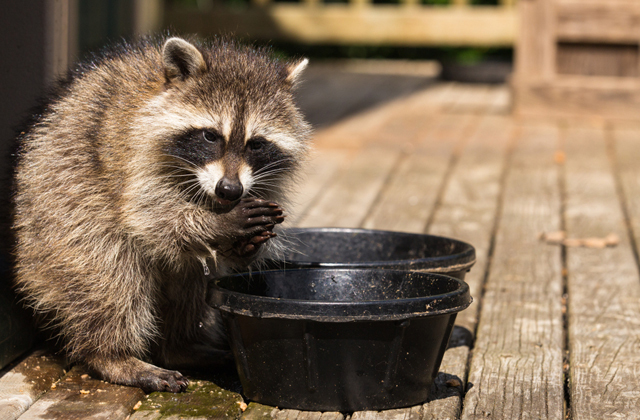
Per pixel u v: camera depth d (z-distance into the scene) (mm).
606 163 6809
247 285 2971
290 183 3537
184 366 3283
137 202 3053
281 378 2662
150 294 3195
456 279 2811
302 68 3520
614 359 3164
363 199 5699
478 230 5004
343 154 7297
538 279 4156
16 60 3719
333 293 3043
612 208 5523
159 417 2682
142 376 2928
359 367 2609
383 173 6500
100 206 3039
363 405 2668
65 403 2781
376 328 2559
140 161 3068
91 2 6125
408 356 2633
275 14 11344
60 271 3020
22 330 3164
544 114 8680
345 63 13977
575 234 4953
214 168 3104
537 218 5301
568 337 3488
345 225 5043
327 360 2596
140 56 3314
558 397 2840
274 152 3318
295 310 2510
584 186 6105
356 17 11328
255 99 3225
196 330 3320
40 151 3111
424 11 11336
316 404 2666
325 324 2551
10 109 3734
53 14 3760
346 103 9859
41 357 3174
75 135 3078
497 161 6922
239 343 2719
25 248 3096
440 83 11898
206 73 3191
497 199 5762
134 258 3111
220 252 3119
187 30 11352
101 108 3105
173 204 3102
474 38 11344
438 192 5926
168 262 3172
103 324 3033
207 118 3131
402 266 3045
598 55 8594
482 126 8492
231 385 3027
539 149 7359
